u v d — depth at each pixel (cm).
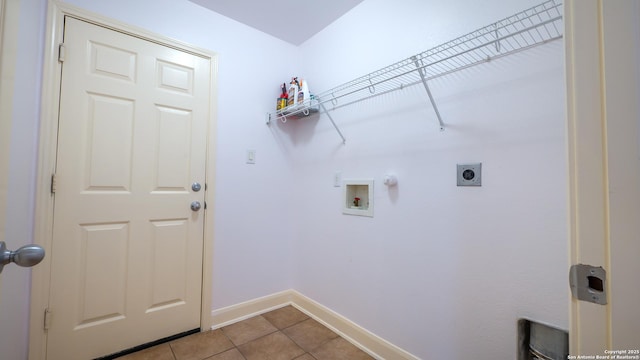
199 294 175
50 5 130
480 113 115
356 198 173
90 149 141
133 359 146
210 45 181
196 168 175
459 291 120
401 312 143
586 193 46
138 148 154
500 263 108
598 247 44
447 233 125
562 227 94
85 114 139
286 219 221
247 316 195
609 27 44
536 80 100
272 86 214
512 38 106
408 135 142
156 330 159
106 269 145
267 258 209
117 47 149
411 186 140
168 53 165
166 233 164
